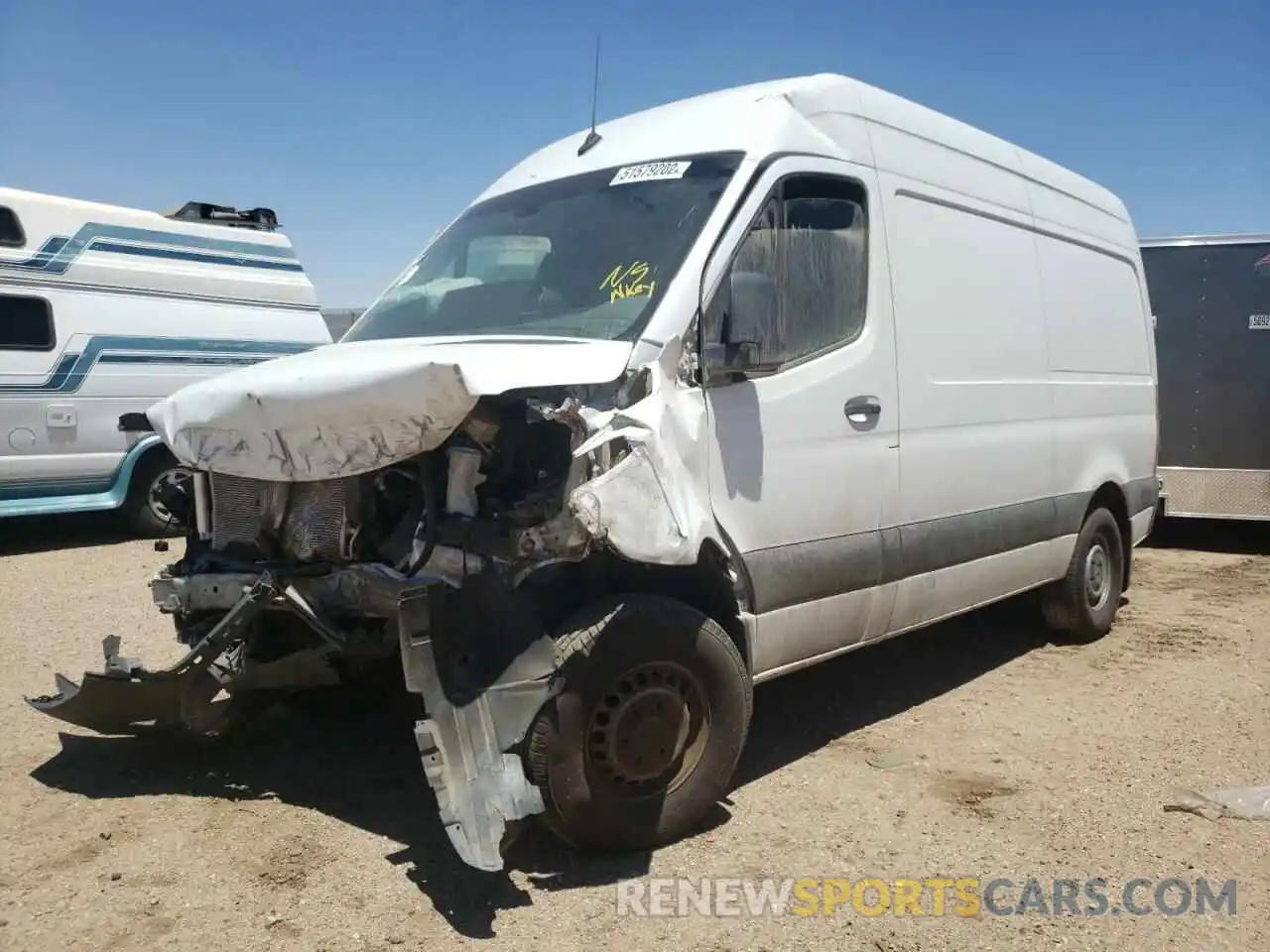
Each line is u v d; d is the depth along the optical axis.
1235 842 4.24
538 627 3.68
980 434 5.74
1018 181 6.45
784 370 4.48
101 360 10.78
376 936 3.45
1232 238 10.87
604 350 3.93
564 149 5.57
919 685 6.28
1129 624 7.89
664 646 3.93
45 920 3.52
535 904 3.66
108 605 8.04
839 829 4.29
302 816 4.31
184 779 4.68
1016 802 4.59
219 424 4.04
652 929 3.53
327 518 4.10
